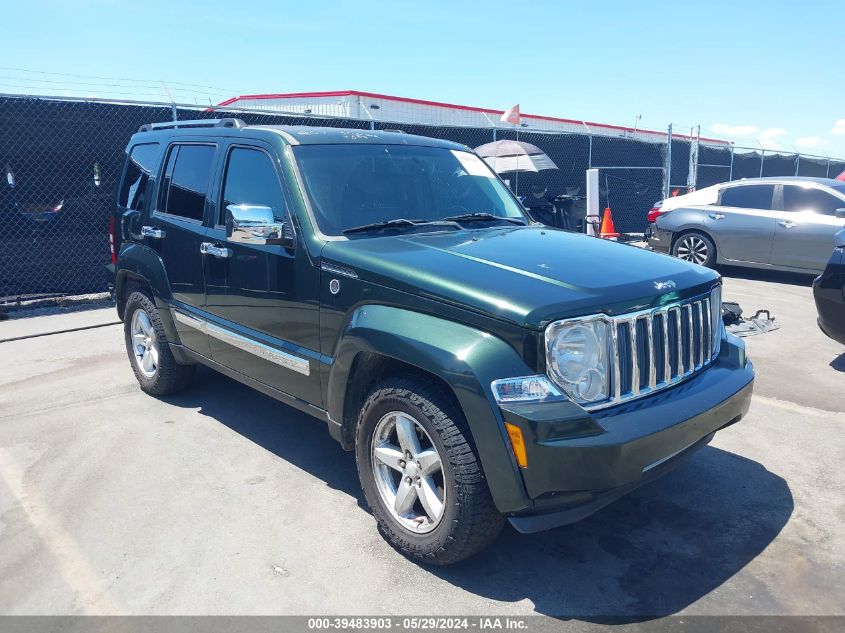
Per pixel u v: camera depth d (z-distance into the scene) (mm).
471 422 2811
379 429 3336
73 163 8961
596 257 3482
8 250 8719
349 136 4336
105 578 3145
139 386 5840
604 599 2992
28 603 2975
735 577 3135
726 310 7699
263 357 4051
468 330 2922
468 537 2971
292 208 3799
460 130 13281
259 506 3799
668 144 15383
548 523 2857
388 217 4004
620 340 2957
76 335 7652
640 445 2797
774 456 4387
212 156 4582
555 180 15227
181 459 4395
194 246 4574
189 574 3172
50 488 4000
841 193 10117
